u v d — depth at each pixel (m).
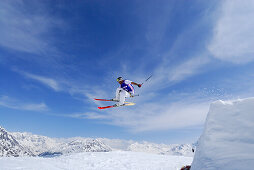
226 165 2.22
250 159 2.10
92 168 9.30
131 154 14.30
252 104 2.76
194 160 2.97
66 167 8.79
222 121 2.90
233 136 2.56
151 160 12.32
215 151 2.53
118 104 7.95
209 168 2.36
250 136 2.39
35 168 7.13
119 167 9.94
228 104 3.08
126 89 7.89
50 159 10.66
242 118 2.69
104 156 12.73
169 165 10.83
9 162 7.62
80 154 13.11
